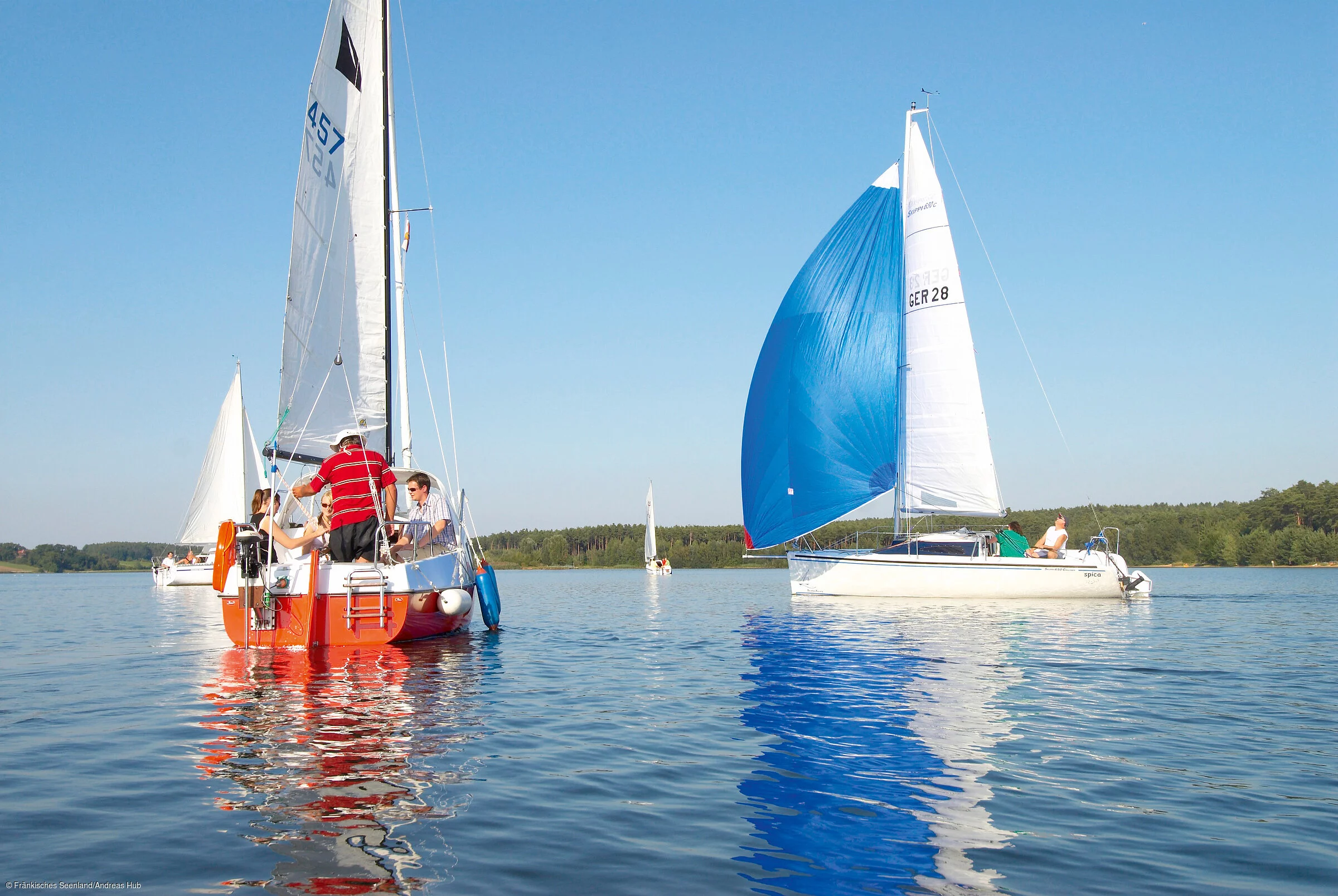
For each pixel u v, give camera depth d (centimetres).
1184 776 435
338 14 1149
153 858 318
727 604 1992
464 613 1102
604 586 3591
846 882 301
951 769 448
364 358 1187
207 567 3581
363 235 1188
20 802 385
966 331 1811
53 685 718
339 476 933
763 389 1934
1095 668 809
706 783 423
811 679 748
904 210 1867
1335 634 1126
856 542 1916
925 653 922
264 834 345
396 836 345
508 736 523
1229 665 832
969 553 1764
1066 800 397
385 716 580
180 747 488
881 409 1875
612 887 295
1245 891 295
